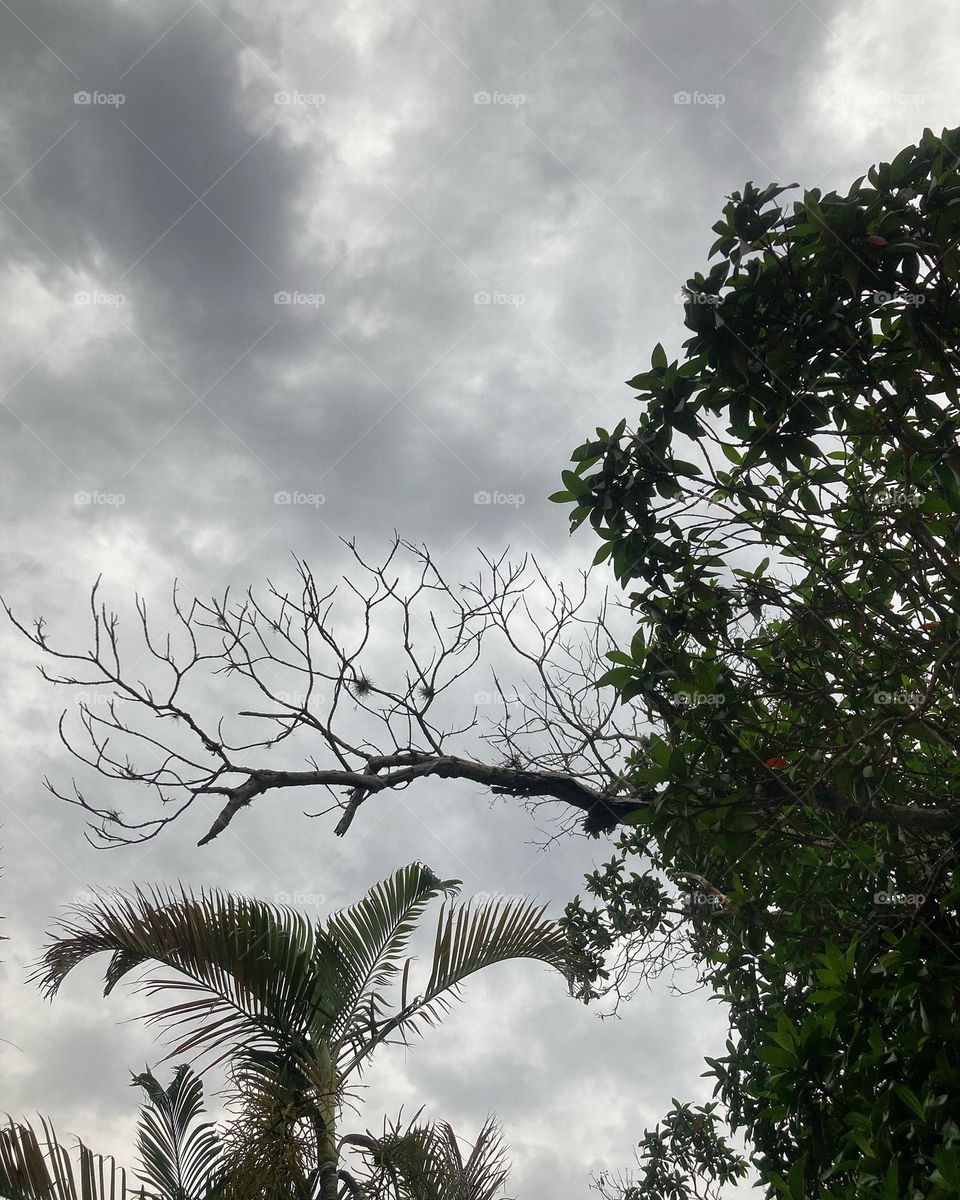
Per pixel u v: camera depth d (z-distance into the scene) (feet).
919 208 10.09
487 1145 19.13
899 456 11.31
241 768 13.60
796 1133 10.83
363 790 14.05
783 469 11.34
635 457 11.83
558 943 20.72
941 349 10.42
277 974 18.42
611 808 14.25
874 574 11.87
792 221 10.64
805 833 11.98
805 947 12.37
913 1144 8.98
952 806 10.93
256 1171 16.40
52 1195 14.67
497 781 14.61
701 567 12.07
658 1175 20.85
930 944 10.04
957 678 10.82
